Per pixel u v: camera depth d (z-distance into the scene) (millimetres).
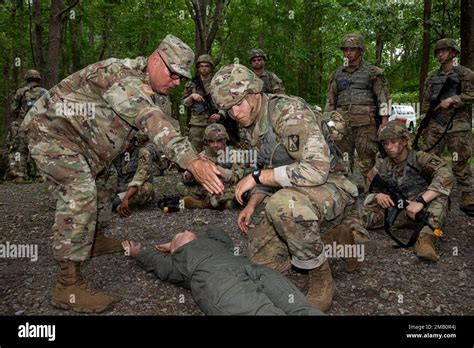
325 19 14852
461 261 3172
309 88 16641
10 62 17078
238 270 2432
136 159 4867
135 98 2197
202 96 6273
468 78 4688
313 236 2350
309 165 2283
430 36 9383
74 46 14766
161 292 2689
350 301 2557
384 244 3607
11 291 2682
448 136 4848
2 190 6504
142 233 3928
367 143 4973
